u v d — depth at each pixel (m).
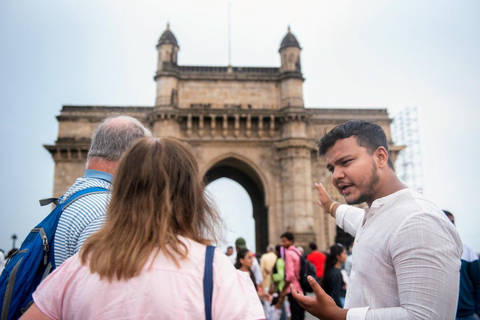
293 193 36.00
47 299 3.07
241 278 3.19
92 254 3.07
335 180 4.53
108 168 5.35
